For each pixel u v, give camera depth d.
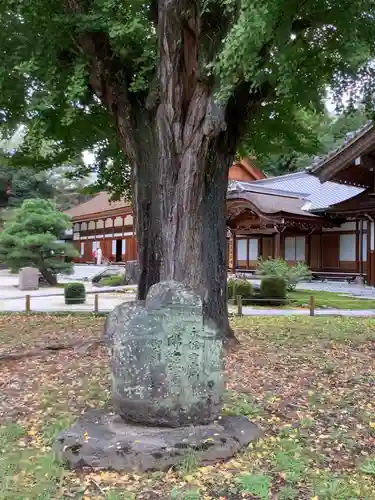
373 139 16.50
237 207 26.66
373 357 7.69
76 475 3.50
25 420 4.79
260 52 5.66
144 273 8.13
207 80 6.63
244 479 3.40
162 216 7.50
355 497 3.21
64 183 51.16
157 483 3.38
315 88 7.66
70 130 9.83
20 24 7.98
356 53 5.84
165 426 3.99
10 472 3.57
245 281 17.00
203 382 4.11
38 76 8.20
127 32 6.77
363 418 4.78
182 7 6.60
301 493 3.27
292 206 26.16
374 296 18.19
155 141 7.71
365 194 19.94
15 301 17.72
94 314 13.52
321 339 9.19
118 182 12.09
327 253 27.03
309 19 6.04
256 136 10.74
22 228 24.88
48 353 7.95
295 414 4.88
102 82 8.15
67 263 26.12
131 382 4.02
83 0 7.61
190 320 4.10
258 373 6.56
